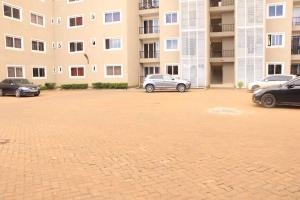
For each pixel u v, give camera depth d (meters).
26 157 6.81
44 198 4.61
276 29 32.09
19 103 19.62
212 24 36.97
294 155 6.68
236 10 32.22
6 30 30.83
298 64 33.41
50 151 7.30
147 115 13.02
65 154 7.02
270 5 32.12
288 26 31.61
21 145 7.93
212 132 9.23
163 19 35.91
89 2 36.94
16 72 32.34
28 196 4.69
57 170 5.89
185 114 13.13
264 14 31.39
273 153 6.85
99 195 4.68
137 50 38.12
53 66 38.72
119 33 35.56
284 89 14.78
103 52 36.56
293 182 5.11
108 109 15.34
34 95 25.98
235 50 32.69
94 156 6.82
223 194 4.67
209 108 15.07
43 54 36.75
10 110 15.77
